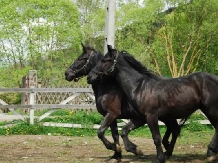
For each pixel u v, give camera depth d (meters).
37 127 15.50
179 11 29.81
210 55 30.19
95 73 9.36
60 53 34.72
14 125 16.03
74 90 15.73
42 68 33.62
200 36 27.95
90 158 10.30
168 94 8.86
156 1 34.00
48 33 33.09
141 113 8.95
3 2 33.94
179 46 29.53
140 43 35.03
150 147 12.44
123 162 9.84
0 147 12.41
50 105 15.79
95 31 40.06
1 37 32.47
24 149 12.06
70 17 34.84
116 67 9.23
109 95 9.86
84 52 10.67
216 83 8.95
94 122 16.02
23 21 32.91
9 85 33.56
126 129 9.70
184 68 29.81
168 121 10.09
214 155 8.93
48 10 33.12
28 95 21.70
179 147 12.32
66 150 11.88
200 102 8.96
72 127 15.80
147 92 8.87
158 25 35.91
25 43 33.25
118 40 37.47
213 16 29.03
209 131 15.54
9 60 33.78
